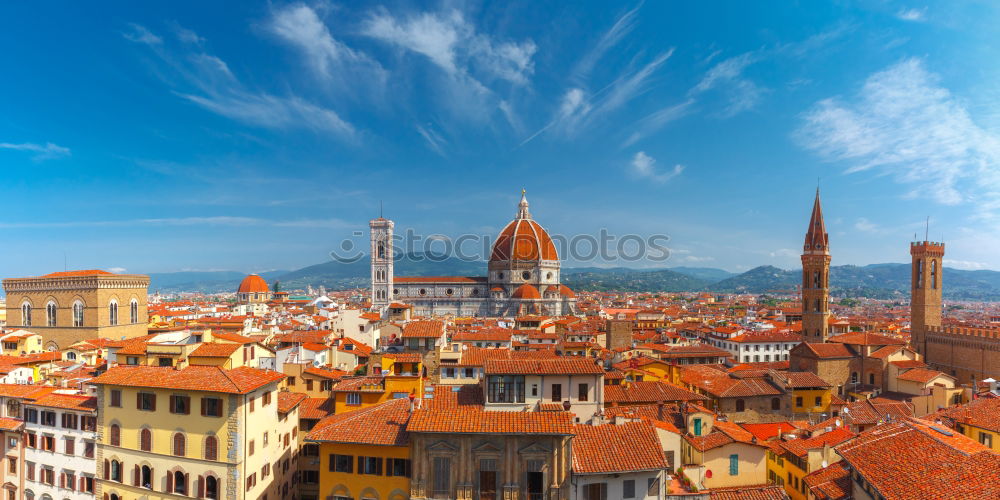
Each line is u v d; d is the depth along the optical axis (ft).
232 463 200.85
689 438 228.84
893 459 147.95
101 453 219.41
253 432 211.82
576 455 170.30
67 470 233.55
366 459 180.86
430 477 169.37
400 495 177.17
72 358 397.19
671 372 356.38
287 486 244.42
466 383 268.41
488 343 451.94
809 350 461.37
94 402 237.25
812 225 627.46
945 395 340.39
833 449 179.01
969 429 221.66
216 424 203.41
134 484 212.84
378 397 241.14
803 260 631.15
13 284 554.46
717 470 217.36
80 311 537.24
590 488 166.40
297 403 254.06
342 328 452.76
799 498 216.33
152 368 226.79
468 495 166.81
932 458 141.79
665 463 166.61
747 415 317.01
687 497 180.14
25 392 255.50
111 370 229.04
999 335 493.77
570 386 205.26
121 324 557.74
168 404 210.38
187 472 205.36
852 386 453.17
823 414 326.44
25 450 243.60
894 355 443.73
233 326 497.87
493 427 167.73
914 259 600.39
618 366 357.20
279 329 589.73
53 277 543.80
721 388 323.98
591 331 575.79
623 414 231.91
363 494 179.83
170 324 613.11
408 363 262.67
